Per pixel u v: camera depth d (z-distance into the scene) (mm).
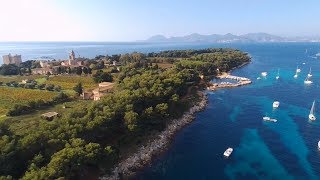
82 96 163125
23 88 181500
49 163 70375
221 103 163750
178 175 88375
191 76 187750
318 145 104750
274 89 197750
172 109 129375
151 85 140125
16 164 75000
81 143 79812
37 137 79750
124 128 102188
